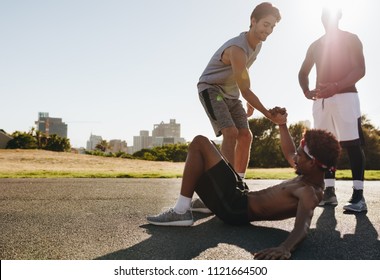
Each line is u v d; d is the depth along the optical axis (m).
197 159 2.44
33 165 20.30
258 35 3.05
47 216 2.87
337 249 1.99
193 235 2.26
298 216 1.97
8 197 4.05
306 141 2.14
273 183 7.09
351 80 3.46
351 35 3.59
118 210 3.21
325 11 3.71
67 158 26.66
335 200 3.69
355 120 3.48
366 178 8.63
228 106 3.29
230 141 3.09
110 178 7.82
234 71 2.94
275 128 40.09
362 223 2.71
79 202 3.71
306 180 2.17
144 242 2.08
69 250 1.92
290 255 1.83
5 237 2.17
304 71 3.98
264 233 2.32
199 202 3.07
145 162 29.31
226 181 2.38
